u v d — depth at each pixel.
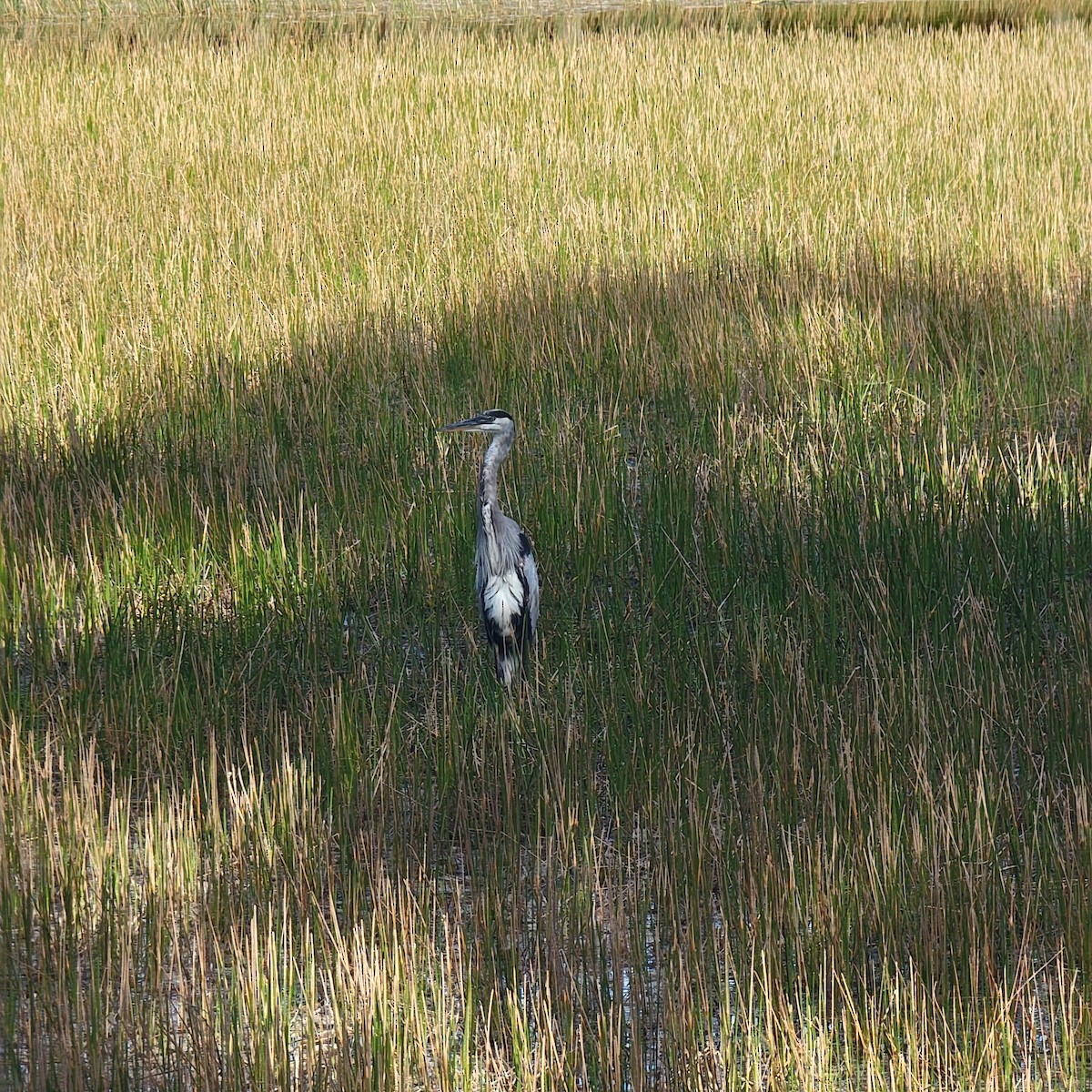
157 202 22.00
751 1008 7.00
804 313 17.03
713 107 26.91
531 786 9.30
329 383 15.80
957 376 15.54
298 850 8.44
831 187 22.11
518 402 15.65
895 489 12.94
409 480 13.78
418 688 10.82
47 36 35.31
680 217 20.78
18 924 7.75
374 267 18.94
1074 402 15.36
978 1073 6.57
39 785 8.94
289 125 26.03
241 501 13.15
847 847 8.16
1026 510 12.56
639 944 7.49
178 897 8.05
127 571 12.19
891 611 11.11
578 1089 6.62
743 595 11.64
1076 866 8.05
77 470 13.88
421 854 8.84
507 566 10.49
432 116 26.48
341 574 12.31
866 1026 6.90
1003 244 19.31
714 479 13.70
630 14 39.06
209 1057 6.58
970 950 7.43
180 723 10.03
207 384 15.87
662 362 16.31
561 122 25.91
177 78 28.95
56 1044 6.79
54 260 19.36
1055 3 38.84
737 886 8.03
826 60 30.84
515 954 7.45
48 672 11.12
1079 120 25.16
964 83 28.05
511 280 18.64
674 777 9.17
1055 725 9.44
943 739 9.41
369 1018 6.85
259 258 19.78
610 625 11.38
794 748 9.17
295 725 10.16
